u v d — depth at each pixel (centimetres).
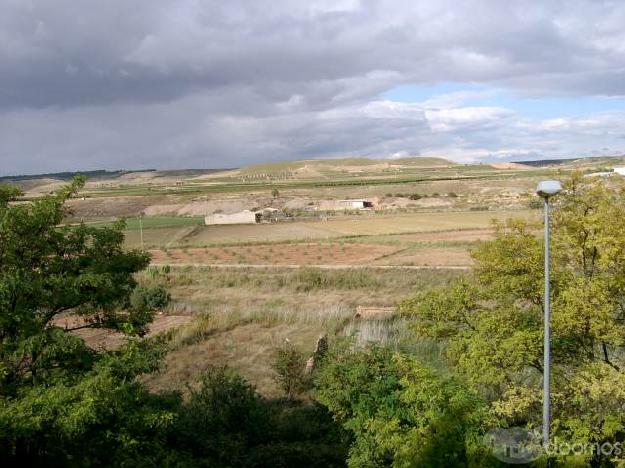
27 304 1148
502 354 1195
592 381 1050
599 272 1254
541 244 1293
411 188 15300
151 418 1065
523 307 1384
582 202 1296
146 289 3694
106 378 1017
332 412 1650
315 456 1430
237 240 7706
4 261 1175
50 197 1278
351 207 12638
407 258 5616
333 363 1570
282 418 1703
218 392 1606
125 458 1098
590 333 1148
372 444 1277
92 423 985
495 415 1188
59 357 1144
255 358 2427
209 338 2778
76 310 1341
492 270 1341
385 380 1427
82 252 1307
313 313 3167
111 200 14262
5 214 1141
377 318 3016
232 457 1402
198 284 4731
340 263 5503
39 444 1085
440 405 1116
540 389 1202
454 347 1364
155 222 10756
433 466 998
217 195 14700
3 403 982
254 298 4028
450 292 1488
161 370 2262
